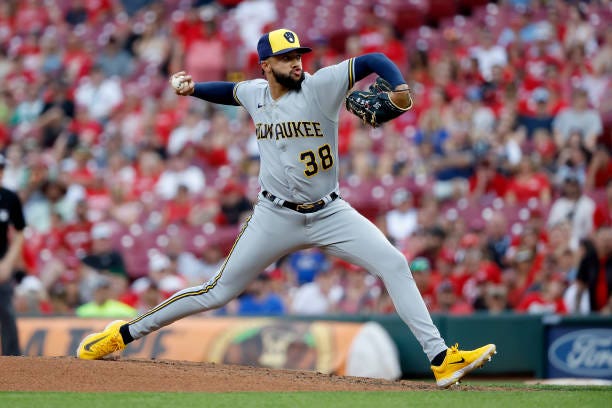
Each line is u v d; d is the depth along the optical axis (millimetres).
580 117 45469
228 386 17484
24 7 64688
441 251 37250
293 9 59281
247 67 55719
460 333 31688
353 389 17703
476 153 43688
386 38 53219
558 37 51875
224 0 62062
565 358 31953
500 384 20141
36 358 19031
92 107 54719
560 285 34219
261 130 18312
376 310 34656
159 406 15344
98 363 18844
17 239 28031
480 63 51062
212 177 46781
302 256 39312
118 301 35375
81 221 43000
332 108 17734
